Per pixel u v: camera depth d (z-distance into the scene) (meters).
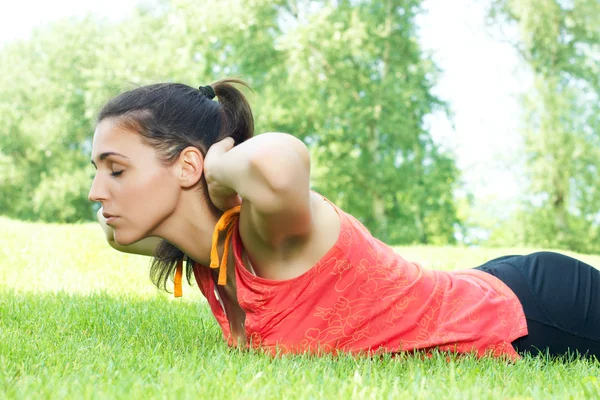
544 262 3.40
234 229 2.95
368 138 30.97
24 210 40.25
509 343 3.16
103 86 31.30
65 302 5.00
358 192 31.48
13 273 7.39
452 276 3.29
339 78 29.27
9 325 4.02
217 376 2.57
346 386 2.44
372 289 3.01
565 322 3.26
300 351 3.01
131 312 4.68
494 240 37.06
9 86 39.88
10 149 39.78
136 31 36.91
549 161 29.30
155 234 2.99
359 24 28.44
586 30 29.72
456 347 3.09
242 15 29.72
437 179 30.44
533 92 29.09
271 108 28.91
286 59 30.05
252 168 2.60
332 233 2.96
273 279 2.95
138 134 2.87
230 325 3.30
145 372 2.66
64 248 8.99
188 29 30.59
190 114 2.93
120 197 2.88
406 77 30.45
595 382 2.55
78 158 39.56
